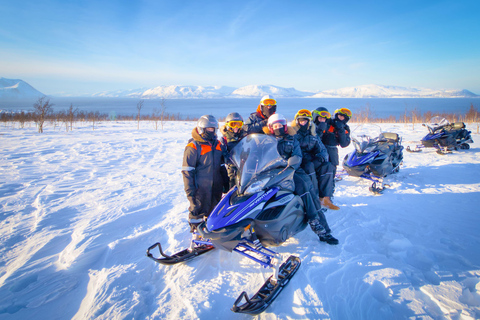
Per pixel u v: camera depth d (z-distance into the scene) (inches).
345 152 395.2
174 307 95.0
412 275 110.7
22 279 108.3
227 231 102.7
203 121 126.4
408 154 375.9
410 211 176.9
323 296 99.0
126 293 102.0
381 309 92.7
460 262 117.9
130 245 138.3
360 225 157.1
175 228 154.9
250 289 104.9
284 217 119.6
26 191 221.3
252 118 175.9
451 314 89.3
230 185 144.0
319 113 189.2
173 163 340.2
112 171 294.8
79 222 162.6
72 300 101.2
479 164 297.7
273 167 123.7
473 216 165.5
